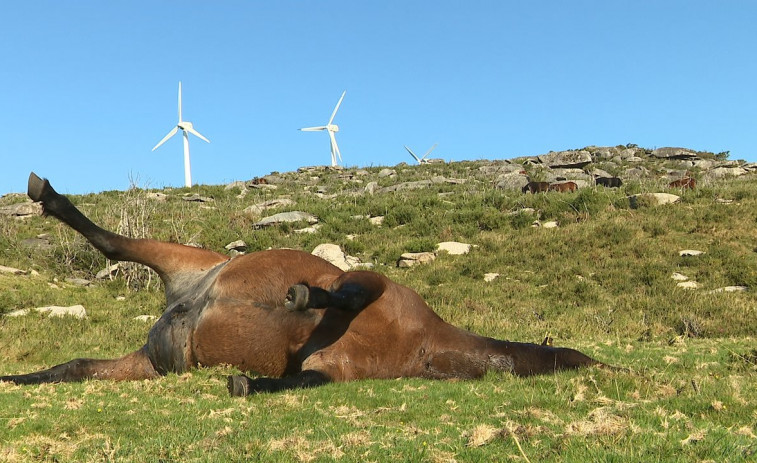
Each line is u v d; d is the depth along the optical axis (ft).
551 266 61.67
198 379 19.31
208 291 21.03
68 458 11.91
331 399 17.11
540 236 69.92
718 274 56.29
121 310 51.03
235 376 17.47
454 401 16.97
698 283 55.52
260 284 20.52
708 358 25.70
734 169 133.39
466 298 53.21
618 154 174.40
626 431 12.29
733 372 20.97
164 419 14.98
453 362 20.62
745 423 13.43
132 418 15.03
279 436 13.19
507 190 108.78
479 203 89.97
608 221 71.56
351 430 13.82
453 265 64.85
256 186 136.87
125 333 41.65
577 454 11.27
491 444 12.28
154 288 61.46
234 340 20.47
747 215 68.90
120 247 23.38
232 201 111.86
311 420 14.82
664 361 24.64
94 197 113.39
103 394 18.35
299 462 11.51
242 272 20.70
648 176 135.13
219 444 12.57
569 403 15.94
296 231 80.94
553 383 18.52
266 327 20.39
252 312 20.36
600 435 12.16
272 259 20.99
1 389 19.60
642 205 76.74
